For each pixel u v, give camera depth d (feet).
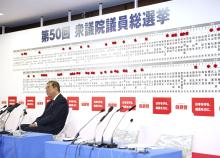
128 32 16.02
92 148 10.32
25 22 21.80
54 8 18.34
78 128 17.93
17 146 12.63
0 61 22.43
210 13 13.34
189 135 13.30
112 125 16.30
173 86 14.28
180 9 14.21
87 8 18.38
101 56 17.13
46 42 19.84
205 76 13.34
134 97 15.64
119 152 9.59
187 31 13.94
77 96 18.15
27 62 20.86
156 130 14.75
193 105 13.64
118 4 17.66
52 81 17.87
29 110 20.59
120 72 16.28
